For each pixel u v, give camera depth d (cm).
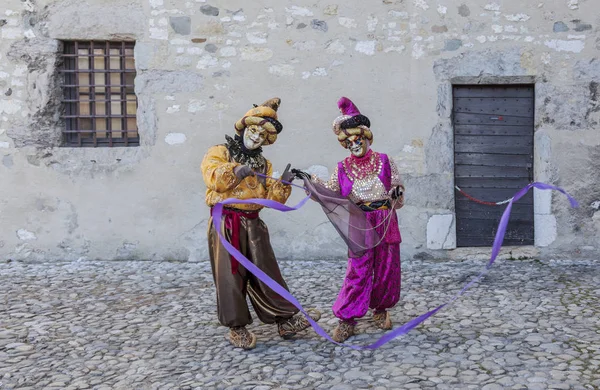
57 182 646
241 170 353
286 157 649
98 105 664
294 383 317
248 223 372
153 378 328
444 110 638
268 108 375
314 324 343
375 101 643
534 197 641
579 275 557
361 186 391
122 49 662
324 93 645
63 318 443
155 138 646
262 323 429
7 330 414
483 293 494
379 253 392
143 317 445
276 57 644
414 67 639
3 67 642
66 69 662
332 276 567
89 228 649
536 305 454
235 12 643
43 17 641
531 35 632
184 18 643
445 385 309
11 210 646
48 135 646
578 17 629
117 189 648
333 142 646
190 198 648
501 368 330
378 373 327
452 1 634
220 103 646
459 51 635
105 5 641
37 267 618
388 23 639
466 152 651
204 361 353
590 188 635
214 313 453
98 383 323
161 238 649
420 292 504
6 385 322
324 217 645
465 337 383
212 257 378
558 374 318
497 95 650
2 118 644
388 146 643
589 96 632
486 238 653
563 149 635
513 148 648
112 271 599
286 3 641
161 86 644
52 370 343
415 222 643
